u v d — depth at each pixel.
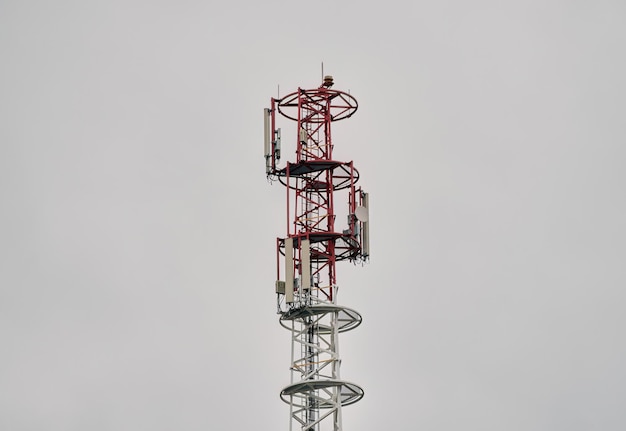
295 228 94.56
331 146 94.75
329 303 92.50
